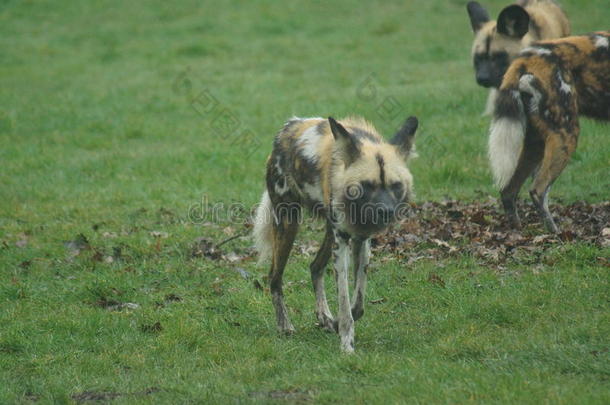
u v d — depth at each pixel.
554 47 14.93
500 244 14.08
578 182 18.12
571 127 14.73
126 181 20.55
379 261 13.91
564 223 15.05
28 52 37.91
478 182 19.02
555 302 11.09
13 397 9.50
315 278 11.76
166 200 18.70
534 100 14.66
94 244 15.67
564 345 9.61
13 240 16.08
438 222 15.66
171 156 22.30
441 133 22.22
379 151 10.28
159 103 28.45
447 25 38.28
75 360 10.66
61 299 12.95
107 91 30.55
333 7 43.41
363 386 9.00
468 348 9.92
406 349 10.36
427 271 13.12
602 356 9.15
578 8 36.78
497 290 11.95
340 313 10.52
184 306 12.52
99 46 38.78
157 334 11.52
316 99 27.30
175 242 15.55
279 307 11.69
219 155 22.05
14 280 13.77
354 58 33.78
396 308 12.01
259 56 35.19
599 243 13.36
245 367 9.94
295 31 39.69
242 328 11.73
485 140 21.39
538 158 15.24
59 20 44.06
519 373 8.86
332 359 9.98
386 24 38.28
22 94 30.62
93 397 9.44
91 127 26.27
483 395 8.39
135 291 13.29
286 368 10.00
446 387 8.67
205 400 9.00
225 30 40.31
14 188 20.33
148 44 38.56
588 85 14.96
